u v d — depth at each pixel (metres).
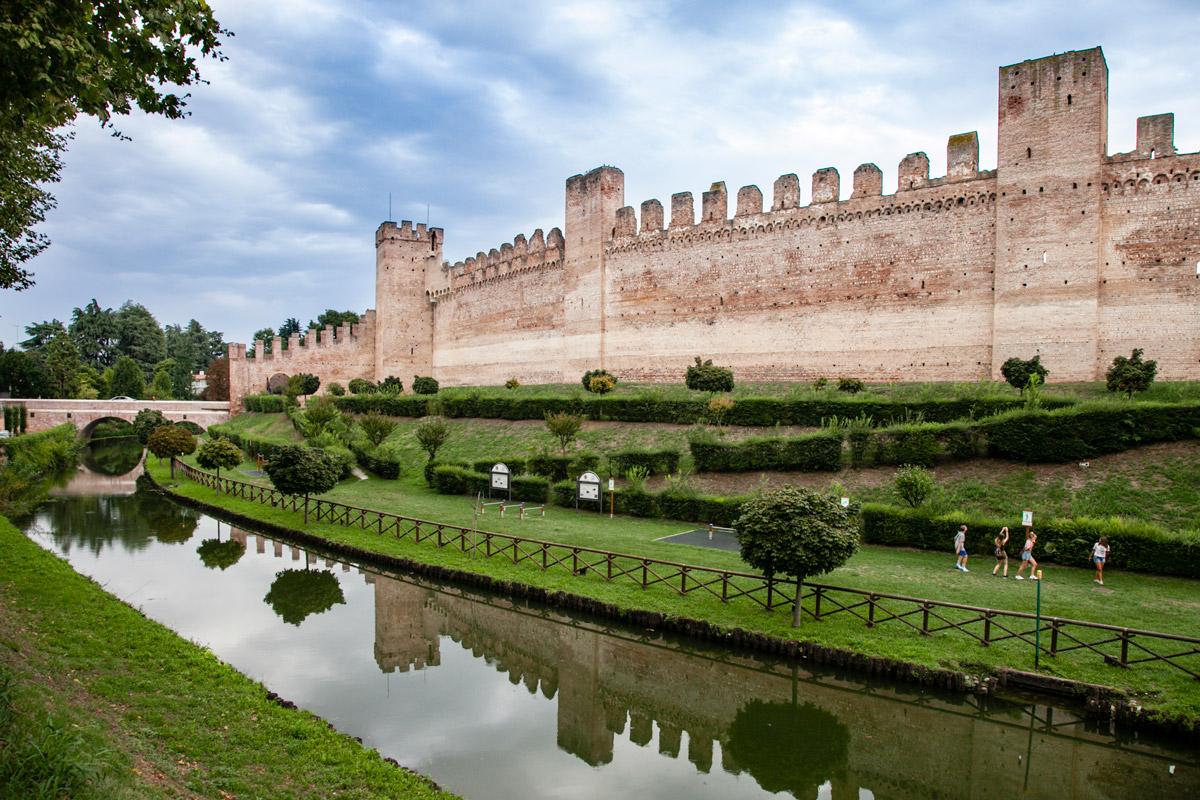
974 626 13.54
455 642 16.16
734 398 31.59
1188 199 27.05
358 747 9.82
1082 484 20.22
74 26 8.10
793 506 13.86
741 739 11.76
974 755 11.12
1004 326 30.16
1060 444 21.48
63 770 6.15
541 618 17.05
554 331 50.19
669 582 16.94
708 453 26.36
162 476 41.94
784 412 29.20
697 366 35.56
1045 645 12.60
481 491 28.81
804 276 36.75
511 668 14.70
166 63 9.30
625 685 13.92
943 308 32.34
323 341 66.75
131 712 9.55
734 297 39.44
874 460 24.22
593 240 46.31
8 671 8.38
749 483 25.06
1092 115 28.53
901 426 23.89
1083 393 26.59
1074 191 28.80
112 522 29.67
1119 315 28.16
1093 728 11.00
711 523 22.00
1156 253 27.55
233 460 35.19
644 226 43.72
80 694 9.83
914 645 12.96
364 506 27.62
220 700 10.53
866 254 34.72
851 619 14.27
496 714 12.50
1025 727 11.47
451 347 62.22
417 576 20.28
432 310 65.31
